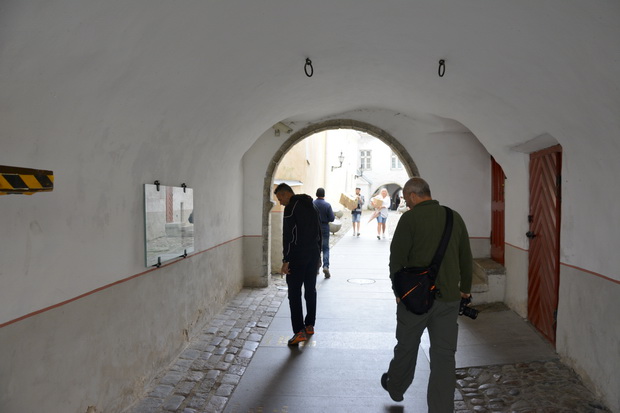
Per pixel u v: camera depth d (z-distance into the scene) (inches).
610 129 125.6
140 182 150.8
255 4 124.4
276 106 241.6
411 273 127.2
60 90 94.9
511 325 222.5
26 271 94.0
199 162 211.0
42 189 87.4
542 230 206.5
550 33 115.1
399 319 132.6
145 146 148.2
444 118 284.7
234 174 291.3
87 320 118.3
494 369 171.5
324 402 148.0
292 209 201.3
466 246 132.6
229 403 147.0
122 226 137.9
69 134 105.4
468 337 207.5
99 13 88.4
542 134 178.9
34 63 83.4
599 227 145.1
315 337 214.1
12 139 87.0
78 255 113.7
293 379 166.2
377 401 148.9
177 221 183.6
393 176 1660.9
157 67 123.8
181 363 180.2
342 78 219.3
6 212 87.8
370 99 281.6
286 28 146.7
